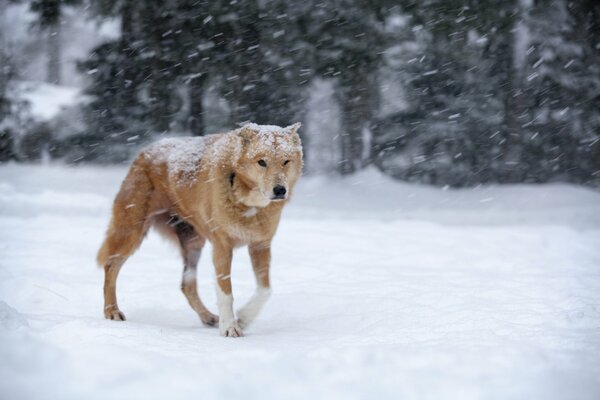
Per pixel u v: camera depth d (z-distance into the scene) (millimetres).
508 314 6039
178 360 4262
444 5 18172
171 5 17844
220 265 5965
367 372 3887
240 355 4379
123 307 6918
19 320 5297
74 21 21609
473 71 25281
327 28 18281
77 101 22578
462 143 26344
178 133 19922
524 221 16734
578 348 4758
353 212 18281
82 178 19641
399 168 28031
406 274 8734
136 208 6629
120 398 3301
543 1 23469
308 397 3412
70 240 10938
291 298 7258
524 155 26953
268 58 18562
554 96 26000
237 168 5781
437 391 3531
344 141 28203
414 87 26500
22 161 25078
